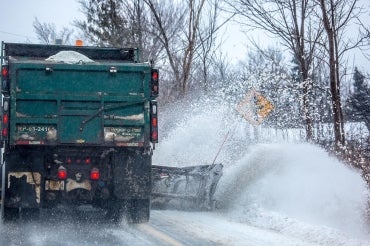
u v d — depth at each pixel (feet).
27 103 44.04
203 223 48.42
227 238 41.19
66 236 41.24
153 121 45.93
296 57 85.92
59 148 45.27
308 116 79.66
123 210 47.29
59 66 44.65
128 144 45.42
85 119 44.78
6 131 43.45
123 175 45.91
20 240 39.19
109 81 45.42
